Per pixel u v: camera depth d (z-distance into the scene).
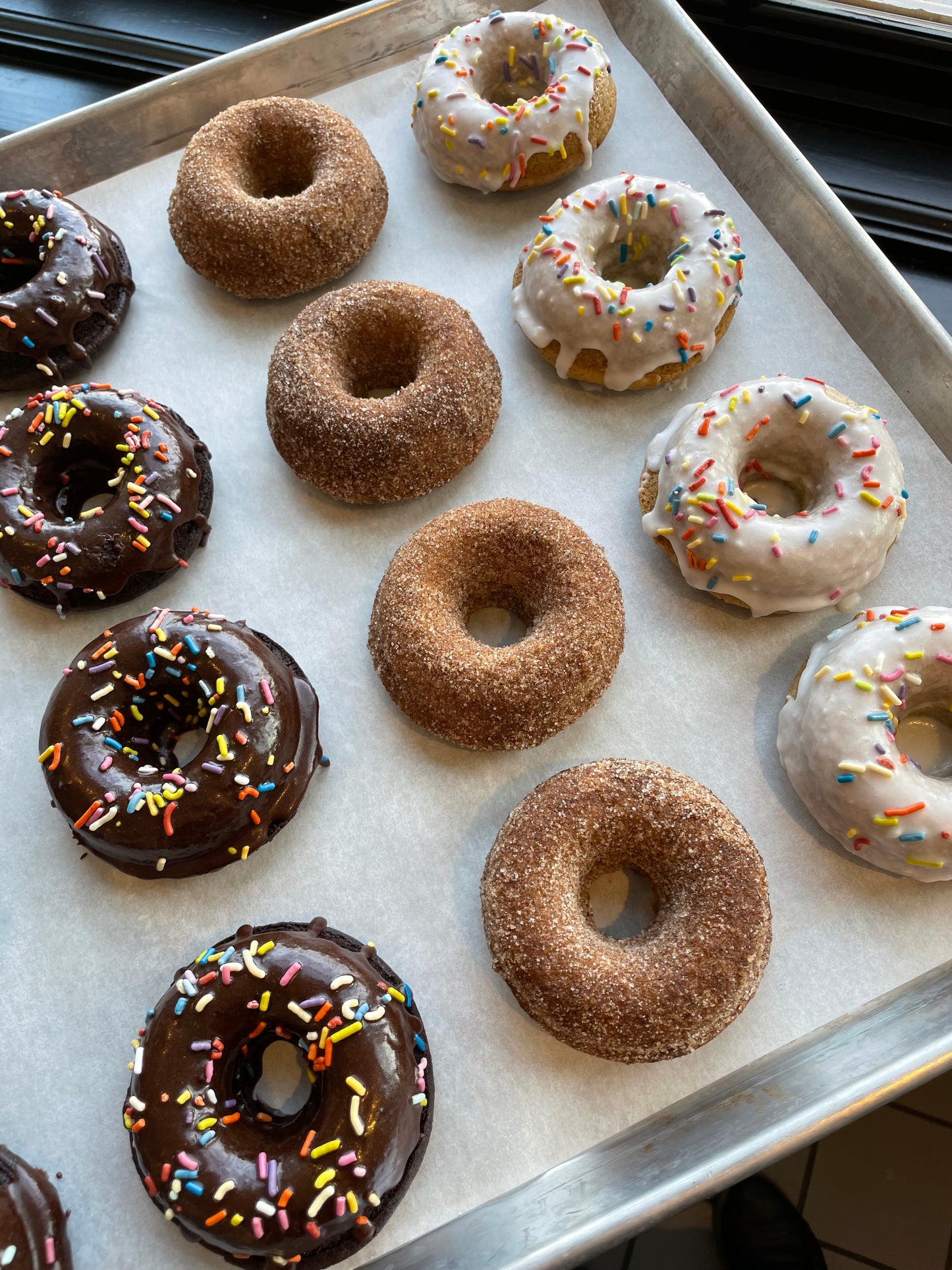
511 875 0.27
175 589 0.33
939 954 0.28
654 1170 0.25
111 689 0.29
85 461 0.34
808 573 0.31
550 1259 0.23
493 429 0.35
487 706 0.29
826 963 0.28
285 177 0.40
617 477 0.35
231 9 0.45
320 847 0.30
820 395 0.33
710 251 0.35
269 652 0.30
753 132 0.37
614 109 0.39
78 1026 0.28
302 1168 0.24
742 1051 0.27
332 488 0.34
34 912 0.29
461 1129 0.26
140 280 0.39
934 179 0.41
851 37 0.40
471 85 0.39
